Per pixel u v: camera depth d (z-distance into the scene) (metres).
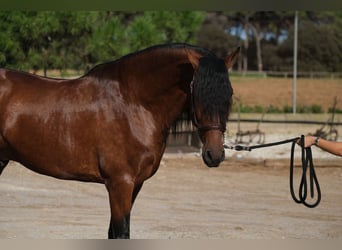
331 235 8.28
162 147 6.07
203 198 11.00
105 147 5.84
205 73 5.31
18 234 7.96
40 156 6.06
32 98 6.09
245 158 15.40
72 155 5.93
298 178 13.27
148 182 12.53
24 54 16.05
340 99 36.41
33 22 15.52
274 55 62.22
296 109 31.59
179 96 5.90
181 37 17.88
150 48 5.95
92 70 6.17
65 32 16.38
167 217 9.31
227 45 63.69
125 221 5.87
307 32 54.97
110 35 16.70
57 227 8.47
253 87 41.03
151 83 5.88
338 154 5.96
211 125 5.33
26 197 10.78
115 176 5.86
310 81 45.03
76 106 5.95
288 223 9.04
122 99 5.90
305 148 6.11
